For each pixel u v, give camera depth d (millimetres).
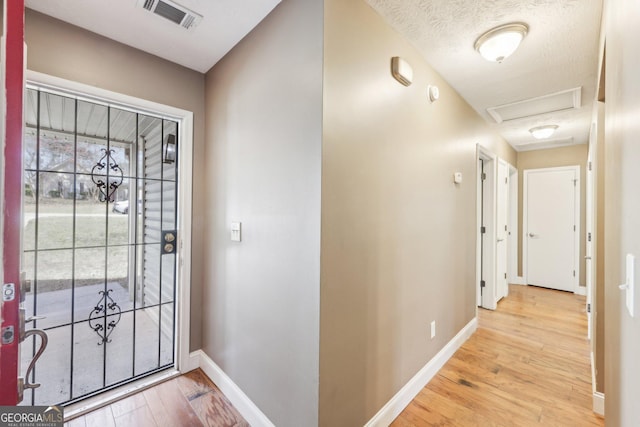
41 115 1669
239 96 1788
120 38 1759
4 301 748
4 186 738
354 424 1412
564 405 1785
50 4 1470
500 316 3354
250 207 1676
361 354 1463
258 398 1581
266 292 1540
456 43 1832
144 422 1623
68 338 1830
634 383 629
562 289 4461
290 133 1396
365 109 1476
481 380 2051
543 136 3561
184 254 2109
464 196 2695
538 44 1830
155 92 1944
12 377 761
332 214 1285
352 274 1404
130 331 2051
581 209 4332
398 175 1744
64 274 1793
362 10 1459
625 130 718
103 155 1896
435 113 2158
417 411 1734
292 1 1389
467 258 2762
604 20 1418
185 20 1596
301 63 1333
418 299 1966
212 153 2090
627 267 689
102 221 1913
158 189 2115
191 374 2098
